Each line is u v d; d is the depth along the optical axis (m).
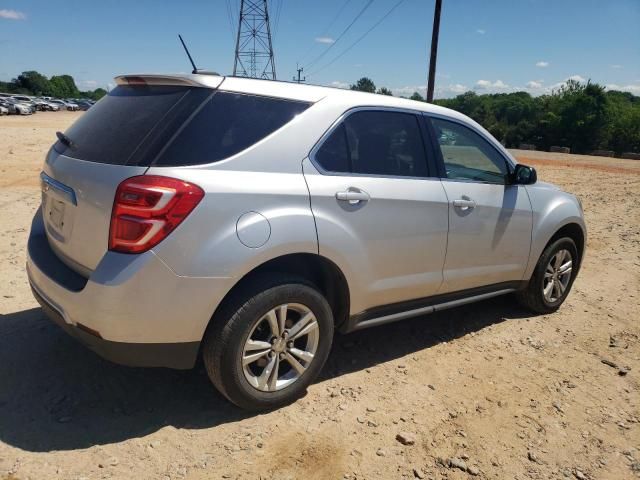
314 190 3.06
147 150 2.67
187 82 2.88
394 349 4.11
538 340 4.46
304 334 3.14
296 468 2.68
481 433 3.10
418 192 3.61
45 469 2.50
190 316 2.69
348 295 3.34
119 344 2.64
